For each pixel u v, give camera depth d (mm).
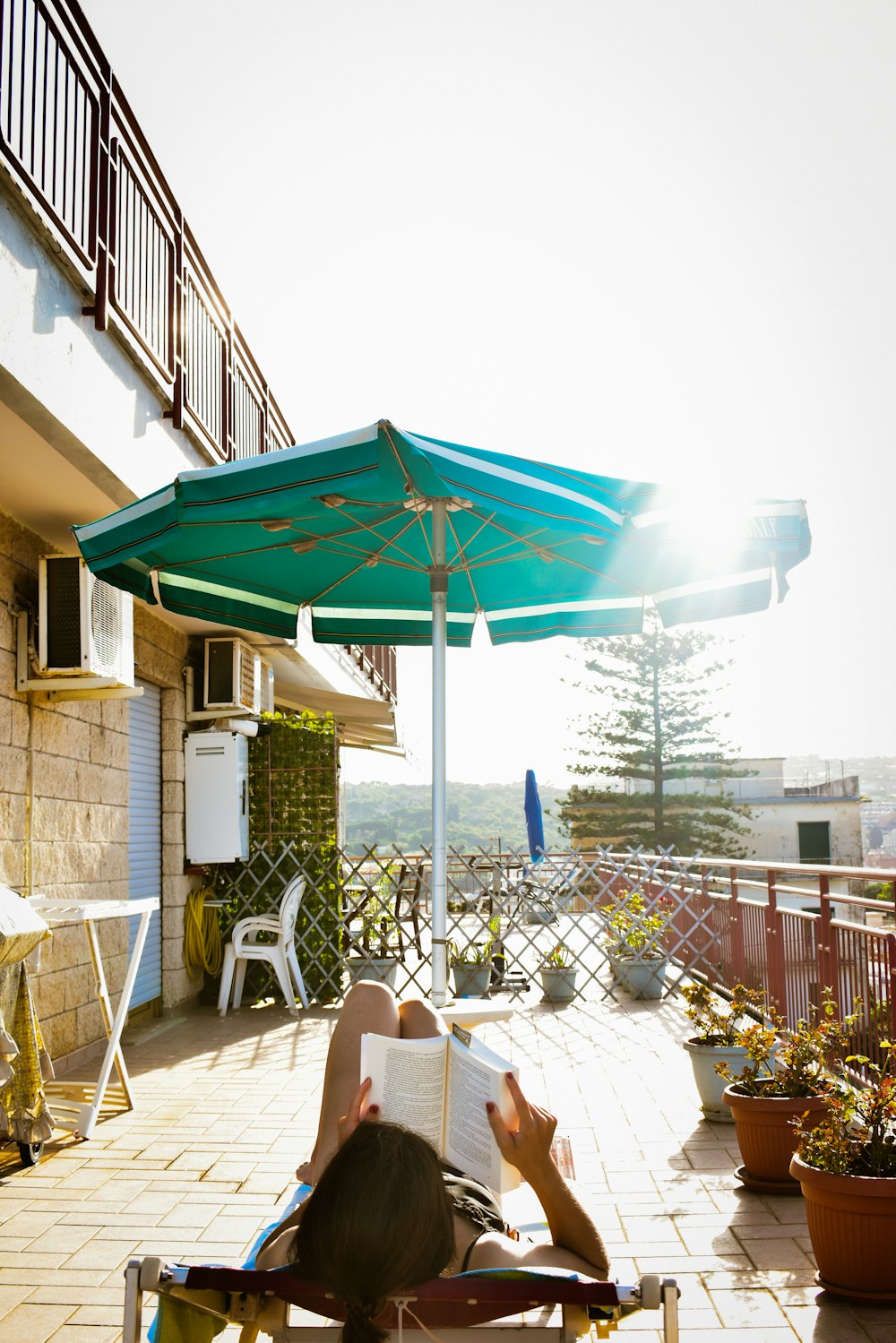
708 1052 5707
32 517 6773
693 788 42000
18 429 5391
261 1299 1842
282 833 10531
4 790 6477
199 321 8000
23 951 4984
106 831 8266
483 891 10836
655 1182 4711
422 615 5930
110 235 5941
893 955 4891
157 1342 1898
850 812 51969
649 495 3924
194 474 3623
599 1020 9016
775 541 4191
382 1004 3039
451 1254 1665
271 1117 6004
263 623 5488
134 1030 8922
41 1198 4652
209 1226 4277
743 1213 4289
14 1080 5188
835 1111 3676
